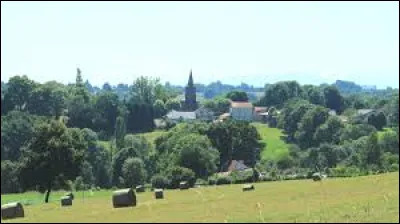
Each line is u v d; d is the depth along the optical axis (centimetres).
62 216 10862
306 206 11281
